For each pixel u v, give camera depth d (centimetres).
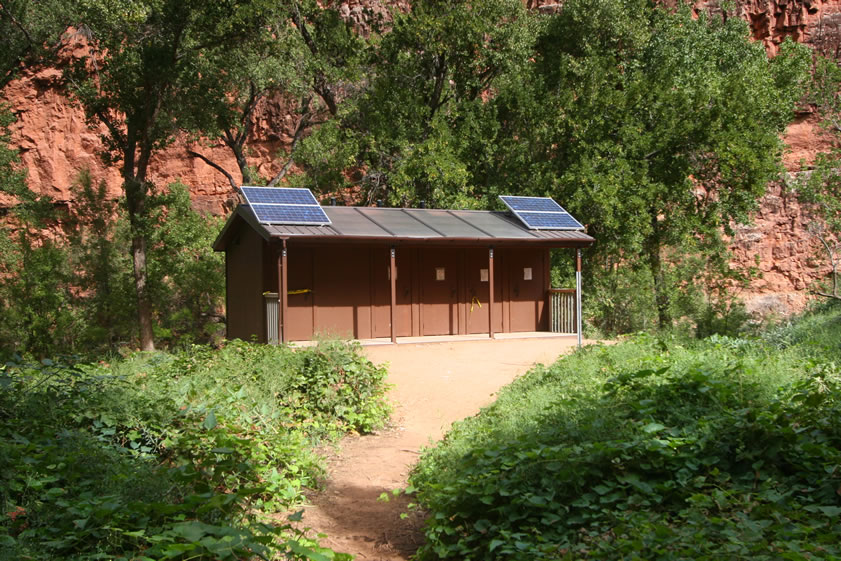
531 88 2872
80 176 3123
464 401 1102
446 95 3088
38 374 845
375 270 1806
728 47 2964
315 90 3244
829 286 2697
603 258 2742
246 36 2714
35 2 2741
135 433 720
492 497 528
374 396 1049
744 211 2639
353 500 687
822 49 3834
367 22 3269
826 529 414
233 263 2031
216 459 647
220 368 1041
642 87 2664
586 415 643
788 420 549
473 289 1920
